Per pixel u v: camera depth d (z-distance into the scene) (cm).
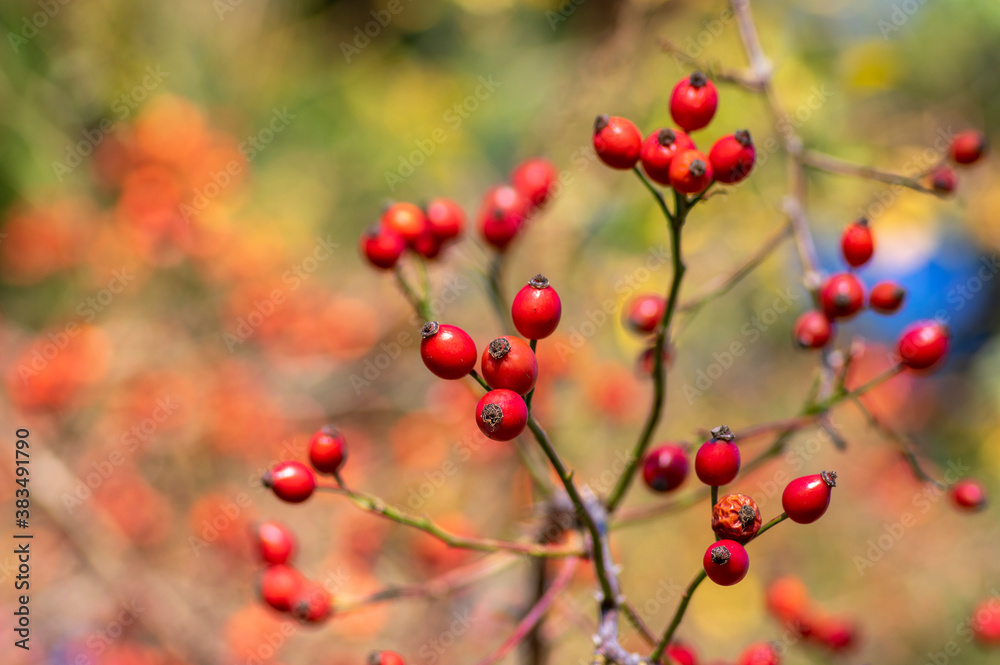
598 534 182
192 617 394
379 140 713
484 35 708
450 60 745
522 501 317
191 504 452
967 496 238
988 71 566
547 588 255
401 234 240
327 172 714
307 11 788
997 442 598
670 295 193
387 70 750
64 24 594
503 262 265
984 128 572
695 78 186
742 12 288
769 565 552
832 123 484
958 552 560
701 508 546
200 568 423
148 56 636
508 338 158
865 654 532
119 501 426
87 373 429
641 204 483
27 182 592
